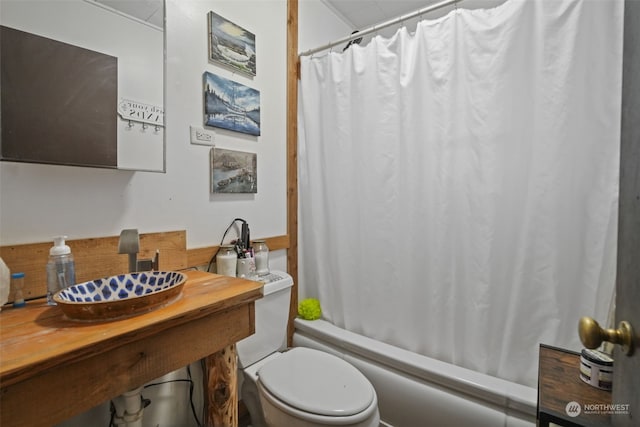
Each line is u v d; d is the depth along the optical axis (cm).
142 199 109
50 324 64
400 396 130
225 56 134
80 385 55
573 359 87
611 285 100
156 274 92
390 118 143
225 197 138
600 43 100
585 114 102
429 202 135
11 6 79
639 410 40
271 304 134
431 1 198
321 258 173
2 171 81
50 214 88
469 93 122
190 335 72
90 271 93
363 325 155
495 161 117
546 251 108
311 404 96
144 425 112
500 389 111
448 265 130
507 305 118
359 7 208
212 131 131
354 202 158
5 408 47
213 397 85
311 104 172
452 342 130
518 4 111
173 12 117
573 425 61
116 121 98
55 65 86
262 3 154
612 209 99
